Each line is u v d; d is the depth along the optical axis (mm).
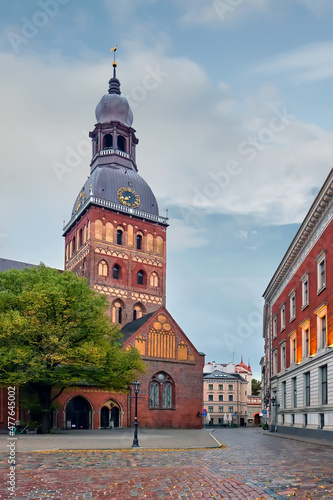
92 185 79250
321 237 33719
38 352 39781
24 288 42031
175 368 71125
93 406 61344
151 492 11617
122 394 64500
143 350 68875
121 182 81125
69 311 40406
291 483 12438
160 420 67812
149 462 18078
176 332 72750
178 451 23812
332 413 30438
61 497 11109
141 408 66562
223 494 11172
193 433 49281
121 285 76938
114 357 45594
